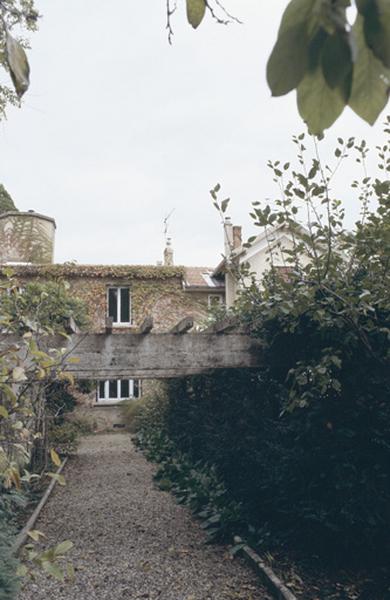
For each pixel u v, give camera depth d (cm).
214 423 624
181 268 1709
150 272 1686
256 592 409
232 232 1450
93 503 712
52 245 1842
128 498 741
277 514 504
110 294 1705
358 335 412
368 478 416
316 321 436
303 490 450
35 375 350
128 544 539
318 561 444
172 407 1012
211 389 720
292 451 446
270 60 56
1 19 94
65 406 1039
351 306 371
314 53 54
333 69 54
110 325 514
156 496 752
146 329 527
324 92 56
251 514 534
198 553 502
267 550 470
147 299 1691
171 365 530
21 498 486
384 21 53
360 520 412
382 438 432
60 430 1045
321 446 433
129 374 522
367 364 429
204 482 671
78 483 841
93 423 1550
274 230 486
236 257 495
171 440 1048
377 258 409
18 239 1769
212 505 603
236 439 552
